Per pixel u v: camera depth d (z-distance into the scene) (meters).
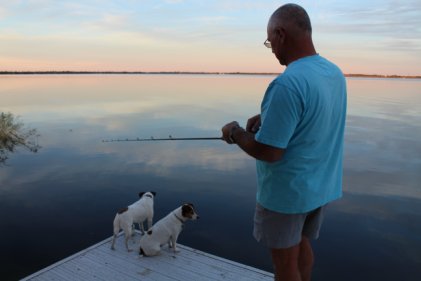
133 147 21.59
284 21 1.53
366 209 11.52
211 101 62.91
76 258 4.02
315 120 1.45
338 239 9.27
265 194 1.66
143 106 50.94
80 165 16.53
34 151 19.11
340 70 1.62
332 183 1.69
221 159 18.77
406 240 9.24
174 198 12.24
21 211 10.62
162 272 3.73
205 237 9.09
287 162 1.52
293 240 1.70
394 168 17.14
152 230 4.07
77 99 63.72
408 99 82.75
